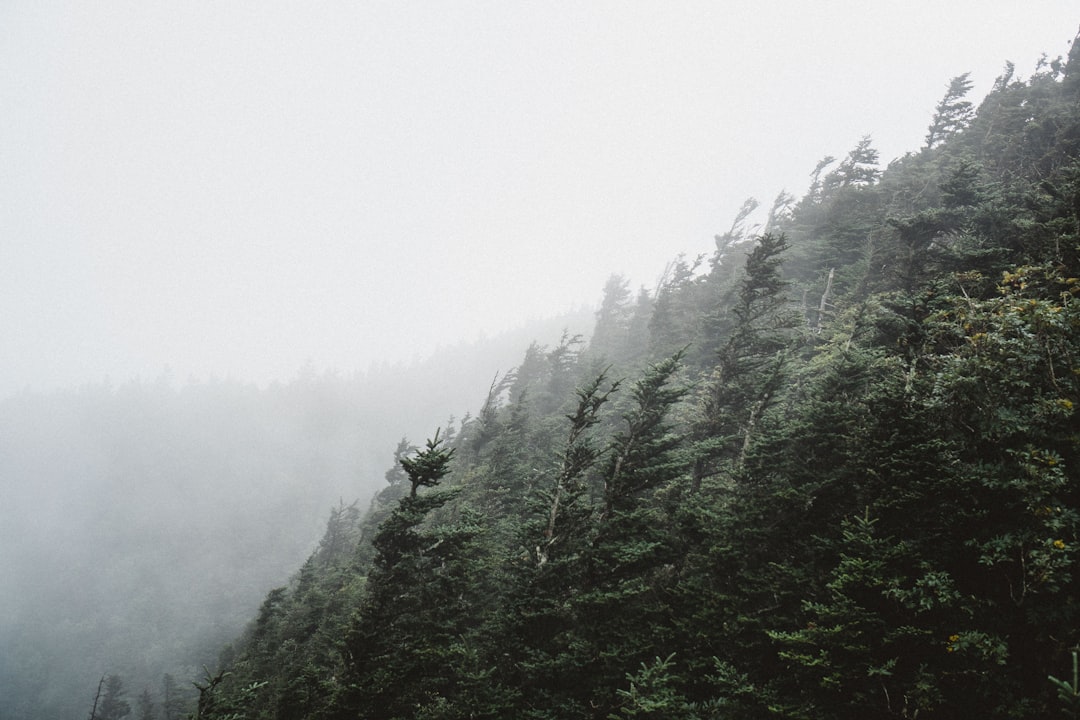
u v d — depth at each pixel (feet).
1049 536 25.73
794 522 41.01
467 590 55.26
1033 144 107.76
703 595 41.96
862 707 28.94
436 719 39.40
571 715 37.99
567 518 47.62
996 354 33.88
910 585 29.58
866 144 152.05
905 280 76.33
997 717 24.73
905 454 33.14
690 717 33.45
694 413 75.92
